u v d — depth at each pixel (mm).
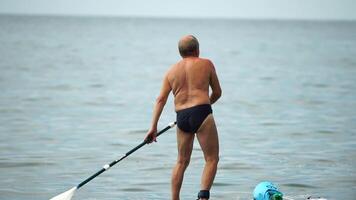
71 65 102438
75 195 23969
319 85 69188
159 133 20766
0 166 28906
